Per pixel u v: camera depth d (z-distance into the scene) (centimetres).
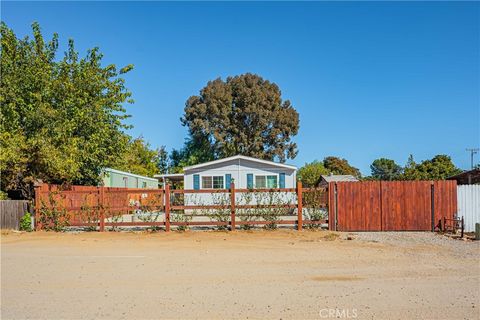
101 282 815
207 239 1438
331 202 1653
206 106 5244
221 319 595
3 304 673
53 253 1170
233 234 1558
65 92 2250
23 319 602
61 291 750
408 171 4644
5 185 1947
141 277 855
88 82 2330
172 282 809
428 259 1037
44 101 2203
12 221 1744
